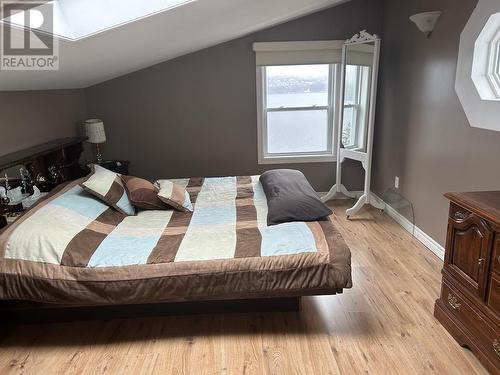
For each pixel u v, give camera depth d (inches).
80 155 142.4
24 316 88.3
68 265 77.5
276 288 79.2
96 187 101.9
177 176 173.5
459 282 79.9
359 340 82.0
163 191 109.9
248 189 126.1
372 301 96.1
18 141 108.0
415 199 134.5
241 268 78.5
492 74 96.3
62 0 63.6
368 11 157.6
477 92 96.5
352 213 154.5
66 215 89.4
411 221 137.1
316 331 85.3
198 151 171.3
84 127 151.8
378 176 169.2
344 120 163.0
